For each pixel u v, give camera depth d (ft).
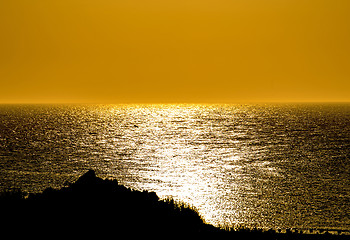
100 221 113.70
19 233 99.60
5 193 132.77
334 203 245.04
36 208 118.42
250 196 264.52
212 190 284.20
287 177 332.60
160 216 128.16
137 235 108.17
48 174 345.10
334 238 140.56
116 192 142.61
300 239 135.54
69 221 110.73
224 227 156.04
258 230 143.74
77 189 139.64
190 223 128.98
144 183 310.86
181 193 274.77
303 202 247.50
